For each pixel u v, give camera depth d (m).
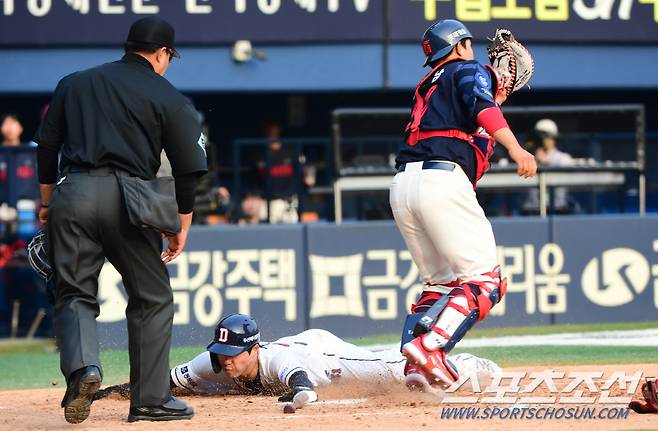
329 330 36.41
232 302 36.00
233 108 54.81
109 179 16.47
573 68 47.19
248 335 20.00
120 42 45.03
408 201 19.14
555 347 31.58
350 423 16.56
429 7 46.22
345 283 36.62
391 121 40.28
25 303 38.19
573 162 40.91
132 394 17.06
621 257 37.81
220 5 45.62
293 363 19.55
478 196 41.41
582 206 43.00
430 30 19.91
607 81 47.44
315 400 18.58
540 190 39.91
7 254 37.97
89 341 16.33
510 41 20.81
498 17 46.28
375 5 46.09
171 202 16.47
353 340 35.28
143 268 16.77
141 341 16.91
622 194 41.62
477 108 18.59
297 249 36.38
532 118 40.88
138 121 16.59
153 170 16.78
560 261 37.44
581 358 28.59
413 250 19.84
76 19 44.88
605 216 37.75
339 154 40.12
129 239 16.61
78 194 16.38
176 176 16.89
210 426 16.44
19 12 44.75
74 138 16.64
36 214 38.22
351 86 46.19
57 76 45.00
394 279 36.81
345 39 46.09
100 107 16.64
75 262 16.53
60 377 28.92
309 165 46.53
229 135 54.88
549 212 41.16
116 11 44.91
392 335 36.44
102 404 20.34
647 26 47.62
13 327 37.88
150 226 16.28
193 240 35.72
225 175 50.09
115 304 35.03
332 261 36.53
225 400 20.20
